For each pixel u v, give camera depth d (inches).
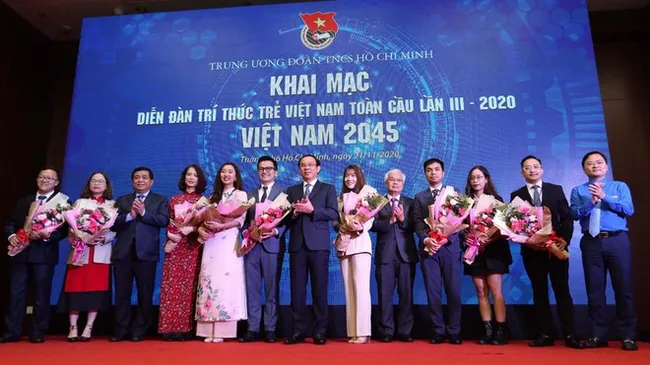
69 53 249.3
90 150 193.5
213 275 138.1
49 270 143.2
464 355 105.9
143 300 143.7
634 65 212.4
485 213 134.7
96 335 170.4
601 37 216.1
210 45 199.6
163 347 122.0
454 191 140.2
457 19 189.6
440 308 135.6
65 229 147.2
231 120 191.0
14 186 222.2
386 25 192.5
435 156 179.0
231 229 141.6
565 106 177.5
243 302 139.0
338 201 142.8
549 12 185.9
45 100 243.1
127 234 146.8
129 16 206.4
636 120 207.8
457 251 138.1
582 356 104.7
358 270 136.3
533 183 143.6
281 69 193.6
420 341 141.4
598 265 126.4
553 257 133.3
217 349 117.0
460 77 184.2
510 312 162.9
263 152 186.2
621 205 124.5
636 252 196.4
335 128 185.0
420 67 186.9
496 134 177.8
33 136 234.1
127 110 196.4
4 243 213.9
